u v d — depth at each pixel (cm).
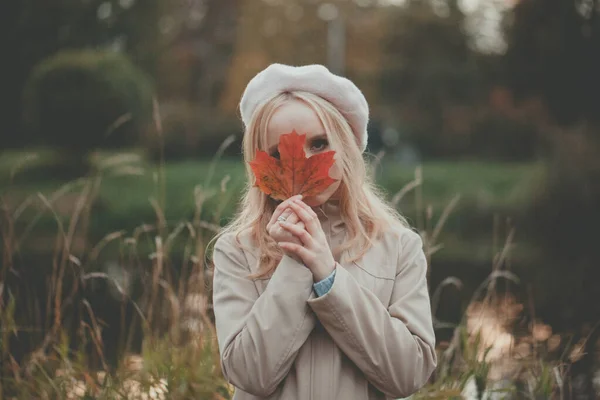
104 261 728
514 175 1744
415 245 184
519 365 297
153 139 1783
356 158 182
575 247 1048
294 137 164
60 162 1549
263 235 180
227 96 3434
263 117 180
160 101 2942
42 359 285
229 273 179
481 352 293
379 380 166
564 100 1310
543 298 622
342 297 161
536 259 1000
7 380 278
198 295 297
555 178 1095
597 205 1058
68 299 304
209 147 2488
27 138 2162
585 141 1140
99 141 1561
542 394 272
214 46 3797
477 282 766
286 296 162
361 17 3550
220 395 270
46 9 2277
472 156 2712
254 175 182
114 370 290
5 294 321
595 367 355
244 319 169
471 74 2806
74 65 1561
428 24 2931
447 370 282
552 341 372
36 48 2280
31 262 810
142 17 2675
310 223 164
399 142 2727
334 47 3347
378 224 184
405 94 2925
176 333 292
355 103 186
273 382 163
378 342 164
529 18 1325
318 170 165
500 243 1115
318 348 170
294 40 3588
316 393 167
